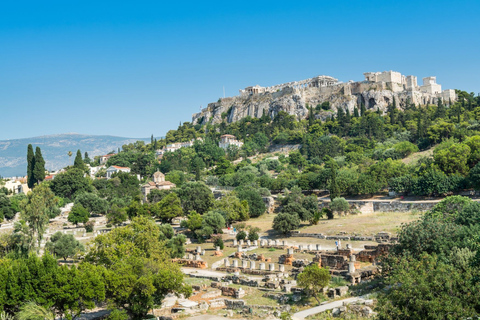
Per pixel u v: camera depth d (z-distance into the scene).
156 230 77.50
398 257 59.94
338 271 68.75
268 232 118.31
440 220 70.19
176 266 70.38
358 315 51.34
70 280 52.53
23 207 104.38
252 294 67.31
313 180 168.88
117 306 57.88
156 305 60.66
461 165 136.75
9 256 84.19
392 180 141.62
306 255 87.06
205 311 60.53
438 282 43.44
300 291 63.59
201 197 146.75
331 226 110.25
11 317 49.84
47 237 128.38
